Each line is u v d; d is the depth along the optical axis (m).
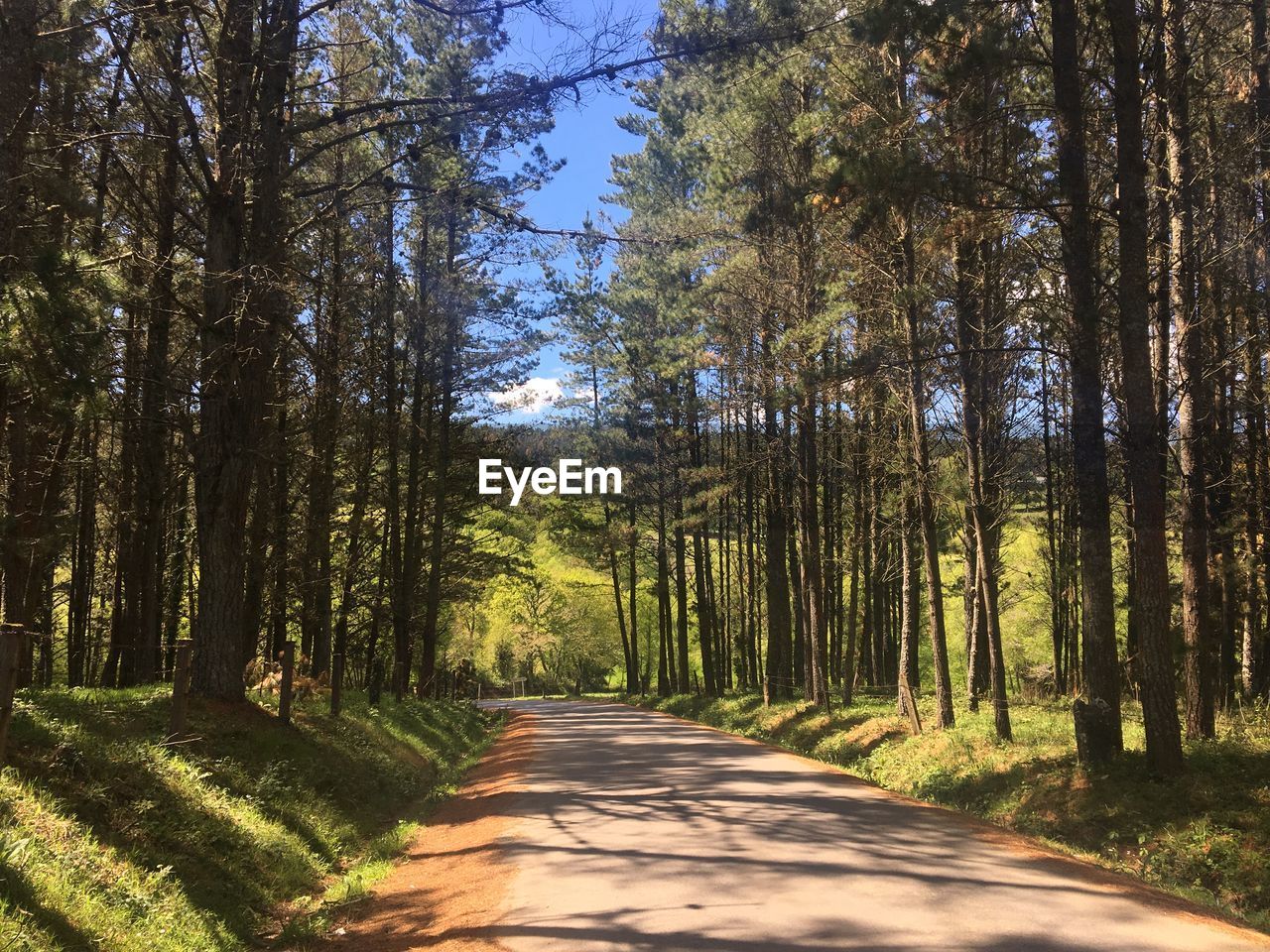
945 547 27.23
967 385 16.97
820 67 18.09
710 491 30.42
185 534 21.62
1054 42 12.37
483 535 44.91
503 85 12.83
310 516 20.81
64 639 22.06
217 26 14.95
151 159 15.19
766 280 22.81
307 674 22.41
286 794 9.84
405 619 28.06
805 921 5.62
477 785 14.43
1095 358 12.48
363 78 19.39
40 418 11.22
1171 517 16.69
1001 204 12.96
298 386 19.09
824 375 15.91
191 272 13.70
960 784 13.90
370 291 21.03
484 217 25.39
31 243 9.58
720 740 20.48
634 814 10.05
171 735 9.23
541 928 5.71
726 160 22.09
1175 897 6.50
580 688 77.69
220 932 5.98
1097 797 11.16
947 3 11.23
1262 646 19.66
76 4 11.12
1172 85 12.98
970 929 5.41
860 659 38.25
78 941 4.82
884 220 15.41
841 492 30.62
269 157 13.18
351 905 7.14
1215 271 14.65
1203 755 11.92
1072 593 26.45
